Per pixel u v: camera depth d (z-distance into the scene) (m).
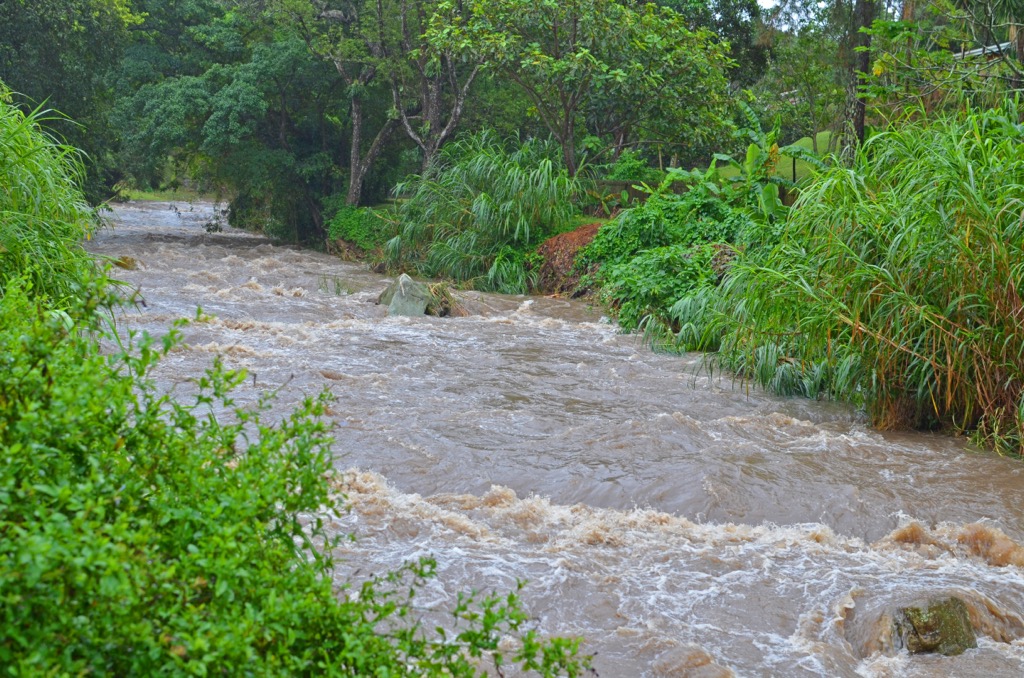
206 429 3.45
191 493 3.05
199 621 2.61
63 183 10.20
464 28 26.81
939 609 6.09
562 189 24.59
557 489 8.56
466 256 24.30
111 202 52.03
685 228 21.00
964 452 9.86
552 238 24.23
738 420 10.62
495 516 7.85
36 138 10.12
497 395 11.81
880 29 19.02
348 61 32.59
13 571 2.39
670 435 9.81
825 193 11.10
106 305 4.33
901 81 20.14
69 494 2.61
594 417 10.88
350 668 2.97
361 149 37.47
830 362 10.94
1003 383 10.09
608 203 26.97
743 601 6.54
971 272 9.83
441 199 25.95
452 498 8.18
